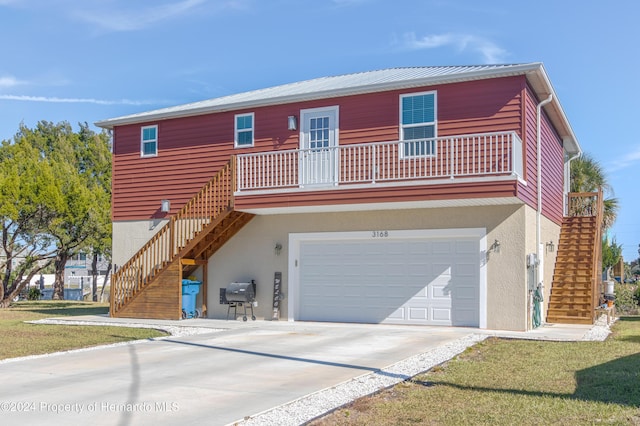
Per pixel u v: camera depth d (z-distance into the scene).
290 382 9.38
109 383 9.32
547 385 9.06
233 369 10.48
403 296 17.41
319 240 18.50
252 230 19.27
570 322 18.55
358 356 11.80
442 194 15.52
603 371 10.01
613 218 31.28
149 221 21.33
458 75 16.66
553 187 21.08
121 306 19.78
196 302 19.86
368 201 16.36
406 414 7.49
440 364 10.86
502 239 16.16
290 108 19.27
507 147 15.68
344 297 18.14
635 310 24.75
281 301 18.67
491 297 16.16
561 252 21.56
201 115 20.72
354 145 16.70
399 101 17.72
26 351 12.48
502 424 7.02
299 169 17.64
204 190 19.19
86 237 32.28
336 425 7.06
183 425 7.01
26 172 28.72
